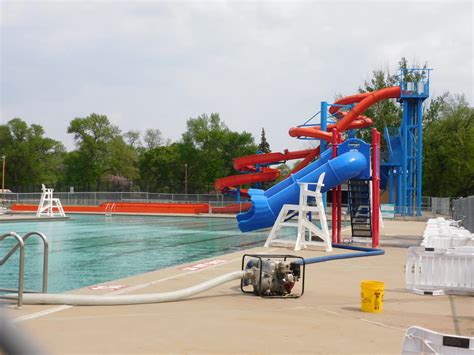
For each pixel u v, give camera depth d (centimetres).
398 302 834
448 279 923
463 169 6444
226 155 9938
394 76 6781
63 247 2038
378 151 1814
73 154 10462
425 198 5600
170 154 10256
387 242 2014
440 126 6762
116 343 533
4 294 739
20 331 182
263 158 4491
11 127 10444
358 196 1941
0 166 10081
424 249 943
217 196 6212
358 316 710
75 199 6119
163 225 3569
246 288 913
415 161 4931
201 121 9894
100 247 2048
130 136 12319
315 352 524
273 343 554
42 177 10419
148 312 696
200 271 1103
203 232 2923
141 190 8356
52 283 1185
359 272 1165
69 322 620
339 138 2006
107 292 830
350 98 4084
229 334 588
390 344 563
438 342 404
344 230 2627
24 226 3250
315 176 1814
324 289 927
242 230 1847
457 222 2433
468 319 709
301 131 3269
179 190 8869
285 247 1745
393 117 7081
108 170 10400
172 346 530
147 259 1675
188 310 718
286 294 849
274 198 1831
